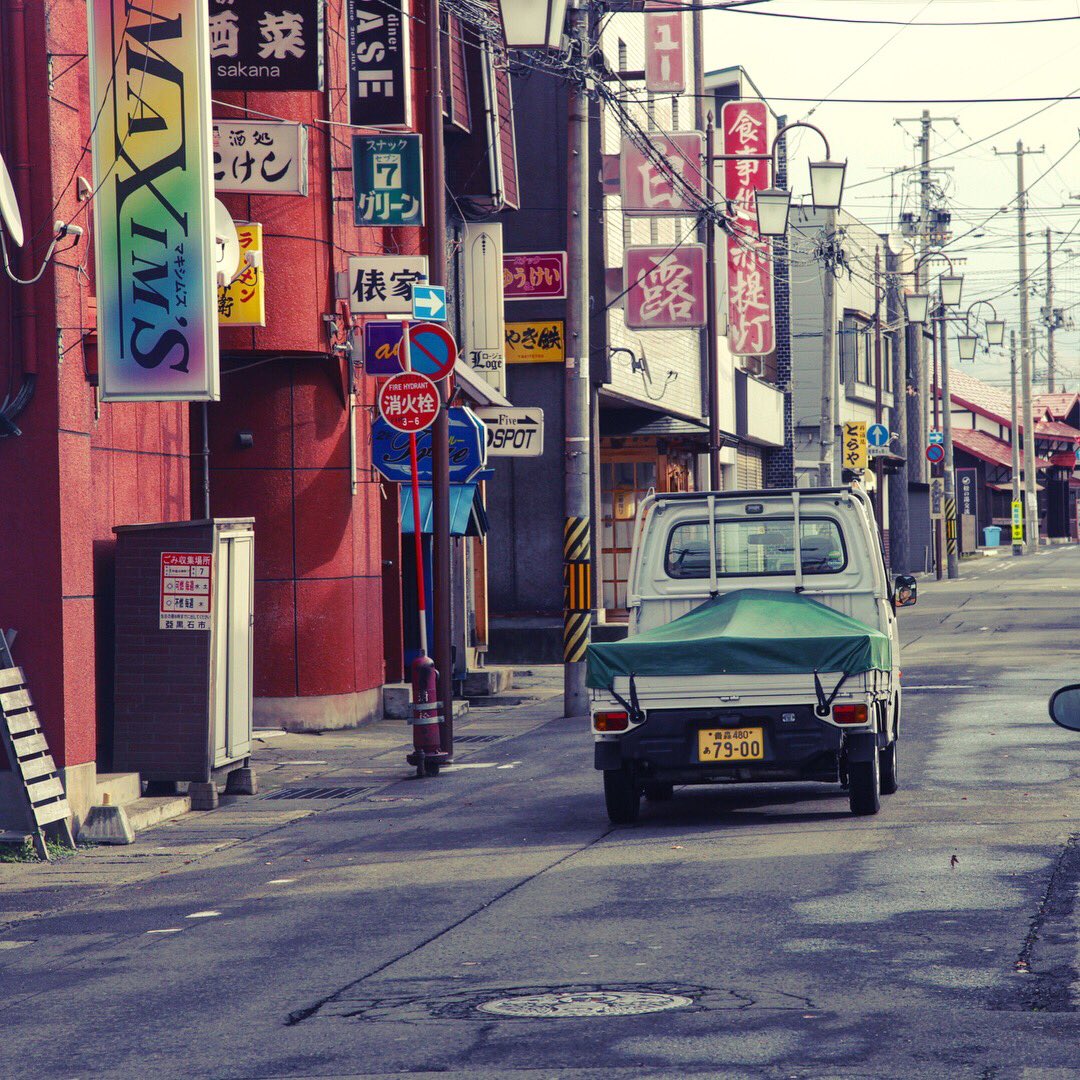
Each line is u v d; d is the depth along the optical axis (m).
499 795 21.06
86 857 17.84
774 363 71.88
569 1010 9.95
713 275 44.59
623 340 46.19
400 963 11.55
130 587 20.72
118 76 19.20
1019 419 138.38
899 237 95.12
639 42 48.91
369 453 31.03
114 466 21.55
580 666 31.11
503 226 43.47
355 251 29.81
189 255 19.09
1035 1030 9.20
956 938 11.45
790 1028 9.34
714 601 18.92
